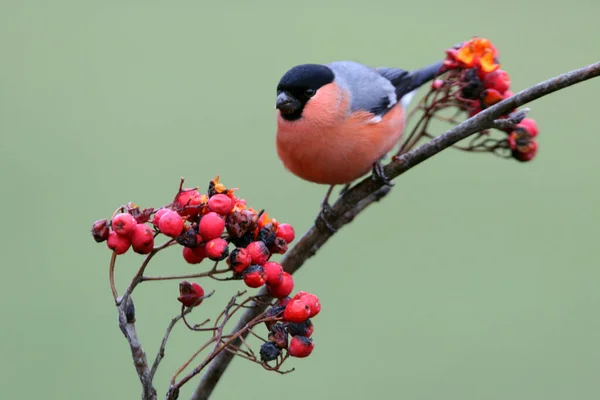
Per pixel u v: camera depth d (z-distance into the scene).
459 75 7.02
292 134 8.28
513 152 6.91
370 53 15.62
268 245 4.82
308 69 8.20
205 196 4.67
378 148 8.45
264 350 4.63
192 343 9.45
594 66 5.46
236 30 16.67
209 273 4.57
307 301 4.62
